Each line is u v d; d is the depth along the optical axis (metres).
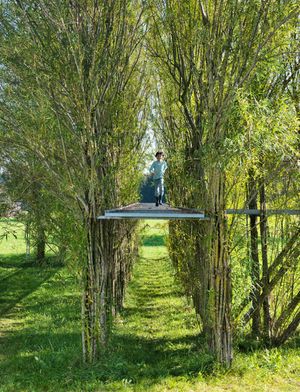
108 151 8.88
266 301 8.77
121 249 12.13
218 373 7.04
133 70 9.62
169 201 11.29
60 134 7.13
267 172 8.09
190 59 8.02
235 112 6.54
